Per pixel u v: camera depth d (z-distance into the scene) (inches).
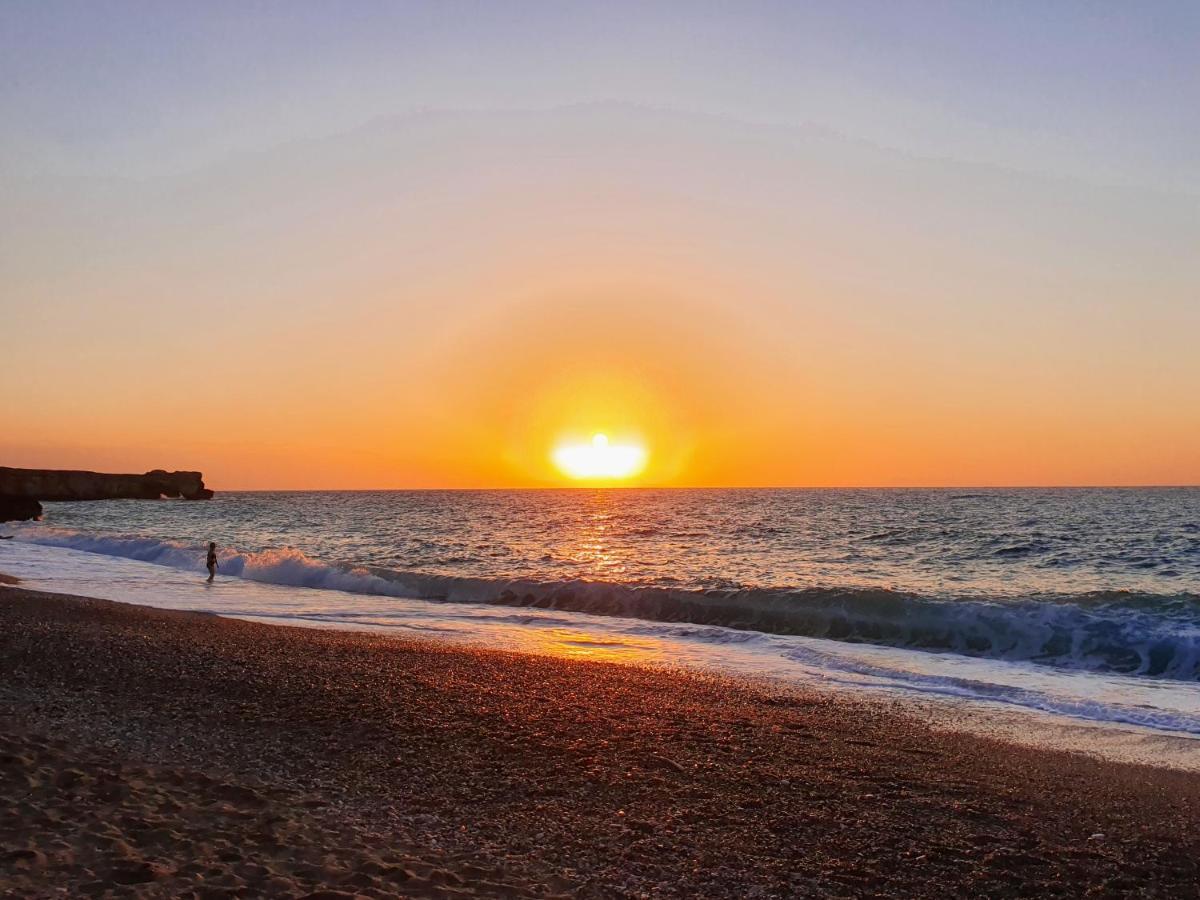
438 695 563.5
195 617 911.7
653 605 1090.7
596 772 418.3
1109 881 318.3
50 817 295.3
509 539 2459.4
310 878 267.0
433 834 326.6
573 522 3376.0
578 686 625.9
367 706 520.4
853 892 300.0
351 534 2731.3
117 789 332.8
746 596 1061.1
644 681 660.1
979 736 533.3
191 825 303.1
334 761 412.2
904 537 2329.0
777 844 340.5
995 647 853.2
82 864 259.6
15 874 246.7
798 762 457.1
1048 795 419.5
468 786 388.2
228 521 3656.5
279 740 440.8
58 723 436.1
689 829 351.6
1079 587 1256.8
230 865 269.4
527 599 1187.9
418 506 5605.3
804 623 979.9
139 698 508.1
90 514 4392.2
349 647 751.7
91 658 621.3
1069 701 627.5
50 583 1285.7
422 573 1389.0
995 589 1227.9
